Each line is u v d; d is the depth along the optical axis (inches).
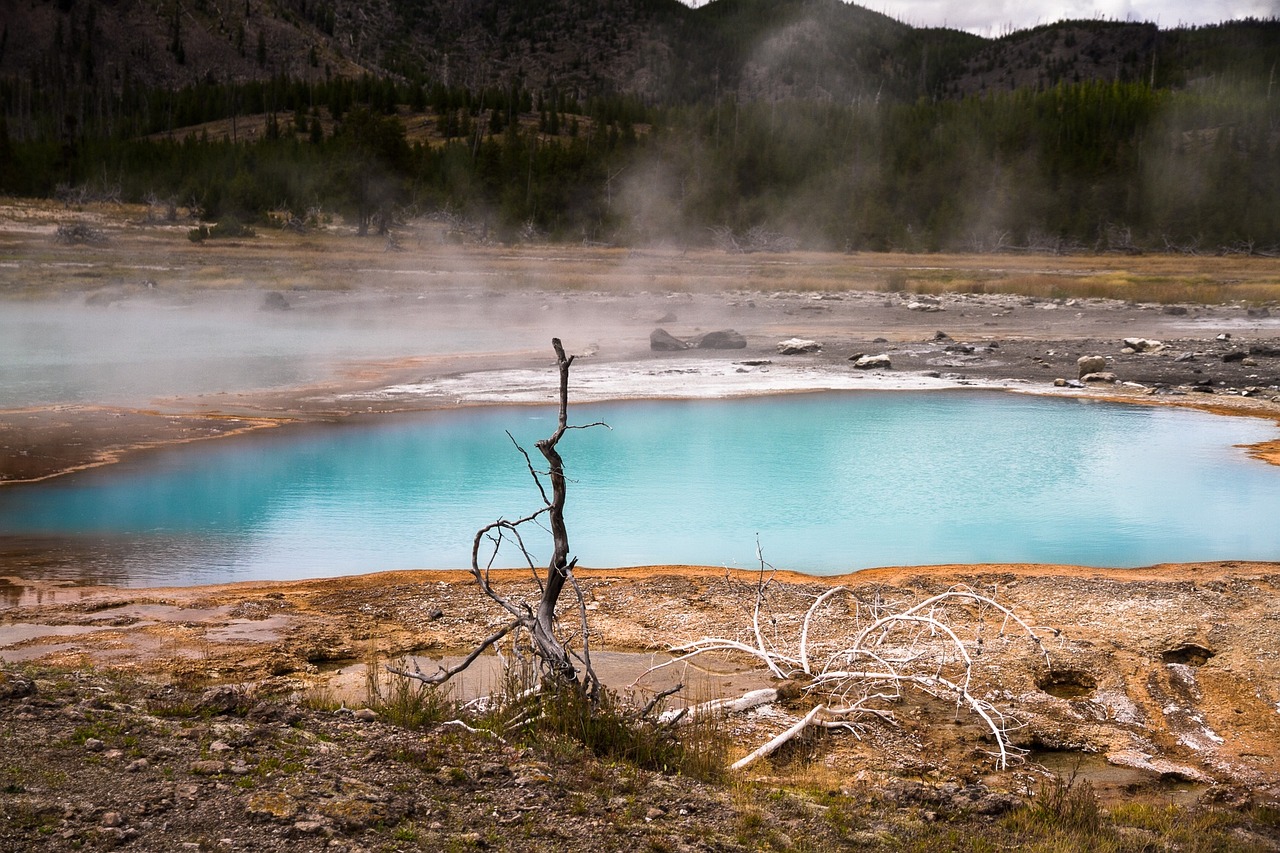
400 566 369.1
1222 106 5502.0
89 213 3267.7
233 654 271.7
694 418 698.2
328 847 144.7
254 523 424.8
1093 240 4165.8
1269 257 3932.1
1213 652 283.3
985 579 341.7
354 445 594.9
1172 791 217.5
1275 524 433.4
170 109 7539.4
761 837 171.5
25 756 163.2
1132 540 406.0
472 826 160.6
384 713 209.2
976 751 229.0
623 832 163.9
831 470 538.3
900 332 1315.2
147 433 613.6
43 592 329.1
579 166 4087.1
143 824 145.5
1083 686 267.9
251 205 3405.5
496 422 677.9
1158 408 749.9
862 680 263.0
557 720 207.3
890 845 174.4
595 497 479.2
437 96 6732.3
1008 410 735.1
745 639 292.8
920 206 4357.8
